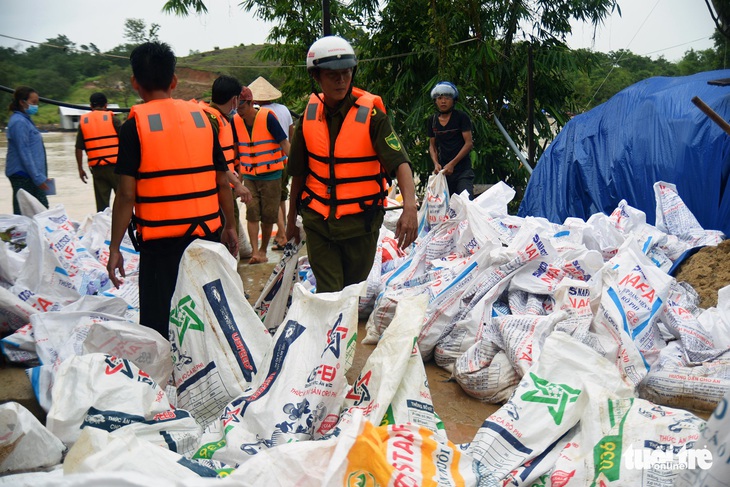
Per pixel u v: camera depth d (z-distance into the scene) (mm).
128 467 2225
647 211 6949
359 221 4004
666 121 6883
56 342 3977
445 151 7844
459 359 3967
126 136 3494
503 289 4406
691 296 4660
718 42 11469
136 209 3646
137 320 4703
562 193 7840
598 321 3738
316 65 3746
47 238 5156
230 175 5305
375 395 2998
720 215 6230
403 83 11312
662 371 3686
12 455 2641
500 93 11781
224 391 3299
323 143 3939
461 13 11062
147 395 3059
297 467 2383
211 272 3418
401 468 2438
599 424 2783
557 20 11516
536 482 2771
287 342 3160
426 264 5191
